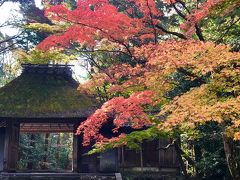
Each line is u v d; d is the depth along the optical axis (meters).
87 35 13.30
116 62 22.17
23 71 22.86
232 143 12.16
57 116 19.64
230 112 8.99
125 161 22.38
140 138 12.95
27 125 24.19
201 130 17.84
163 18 21.52
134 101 11.91
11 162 19.53
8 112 19.62
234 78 10.08
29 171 21.84
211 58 9.73
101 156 20.95
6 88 21.64
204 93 10.22
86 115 19.70
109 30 13.09
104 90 20.34
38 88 21.67
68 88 22.05
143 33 14.30
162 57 10.70
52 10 12.53
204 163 18.34
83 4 12.84
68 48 16.31
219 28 16.00
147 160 22.47
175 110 9.84
